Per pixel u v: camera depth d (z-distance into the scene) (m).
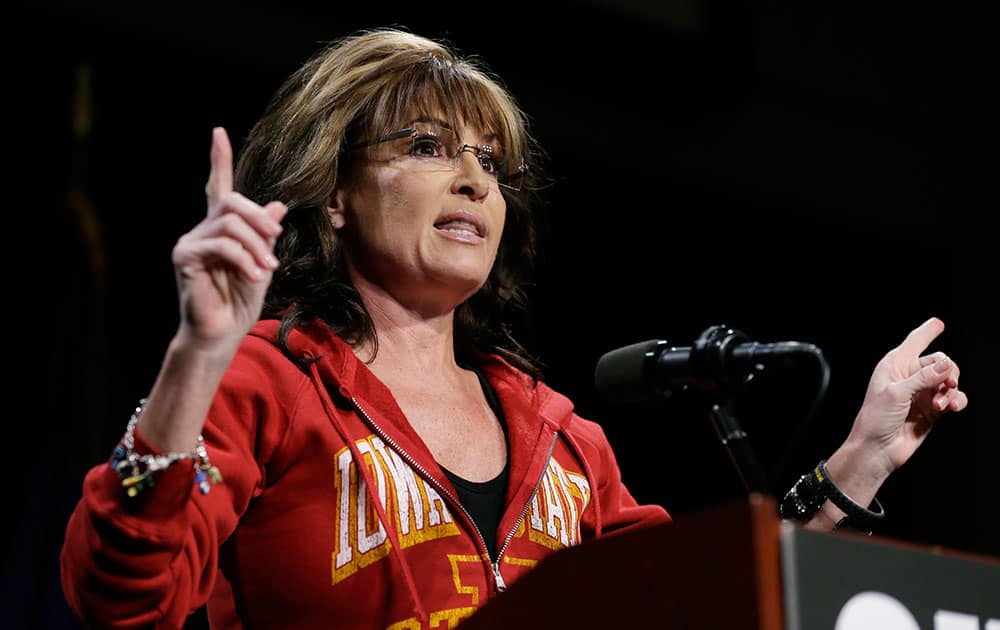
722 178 6.02
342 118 2.01
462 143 2.04
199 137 4.71
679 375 1.63
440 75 2.07
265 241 1.41
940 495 6.40
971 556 1.25
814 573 1.10
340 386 1.81
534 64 5.43
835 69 6.43
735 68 5.83
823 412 6.09
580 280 5.60
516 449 1.95
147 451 1.42
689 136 5.97
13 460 4.14
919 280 6.53
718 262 5.98
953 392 2.06
